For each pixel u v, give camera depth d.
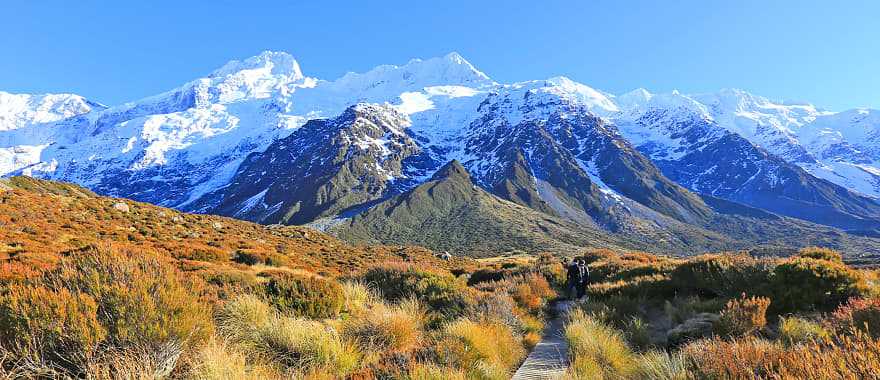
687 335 8.54
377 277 14.84
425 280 13.93
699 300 11.18
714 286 12.01
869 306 6.91
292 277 10.26
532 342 9.55
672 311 10.36
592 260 27.31
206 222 44.47
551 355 8.55
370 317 8.22
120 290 5.24
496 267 29.45
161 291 5.54
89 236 25.27
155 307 5.36
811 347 5.28
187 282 6.63
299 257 33.72
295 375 5.75
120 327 5.04
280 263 24.98
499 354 7.80
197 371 5.04
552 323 11.95
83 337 4.80
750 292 10.53
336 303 9.54
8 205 27.08
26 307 4.81
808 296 9.55
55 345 4.79
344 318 9.35
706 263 12.90
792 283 10.13
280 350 6.60
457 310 10.73
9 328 4.77
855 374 3.98
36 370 4.57
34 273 6.62
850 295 9.42
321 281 9.89
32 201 30.44
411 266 15.41
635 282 13.71
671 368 5.90
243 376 5.14
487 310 10.28
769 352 5.18
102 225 30.36
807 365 4.26
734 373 4.90
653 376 6.01
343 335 7.61
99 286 5.36
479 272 22.02
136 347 5.01
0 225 22.28
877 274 12.59
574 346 8.39
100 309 5.22
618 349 8.16
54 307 4.89
